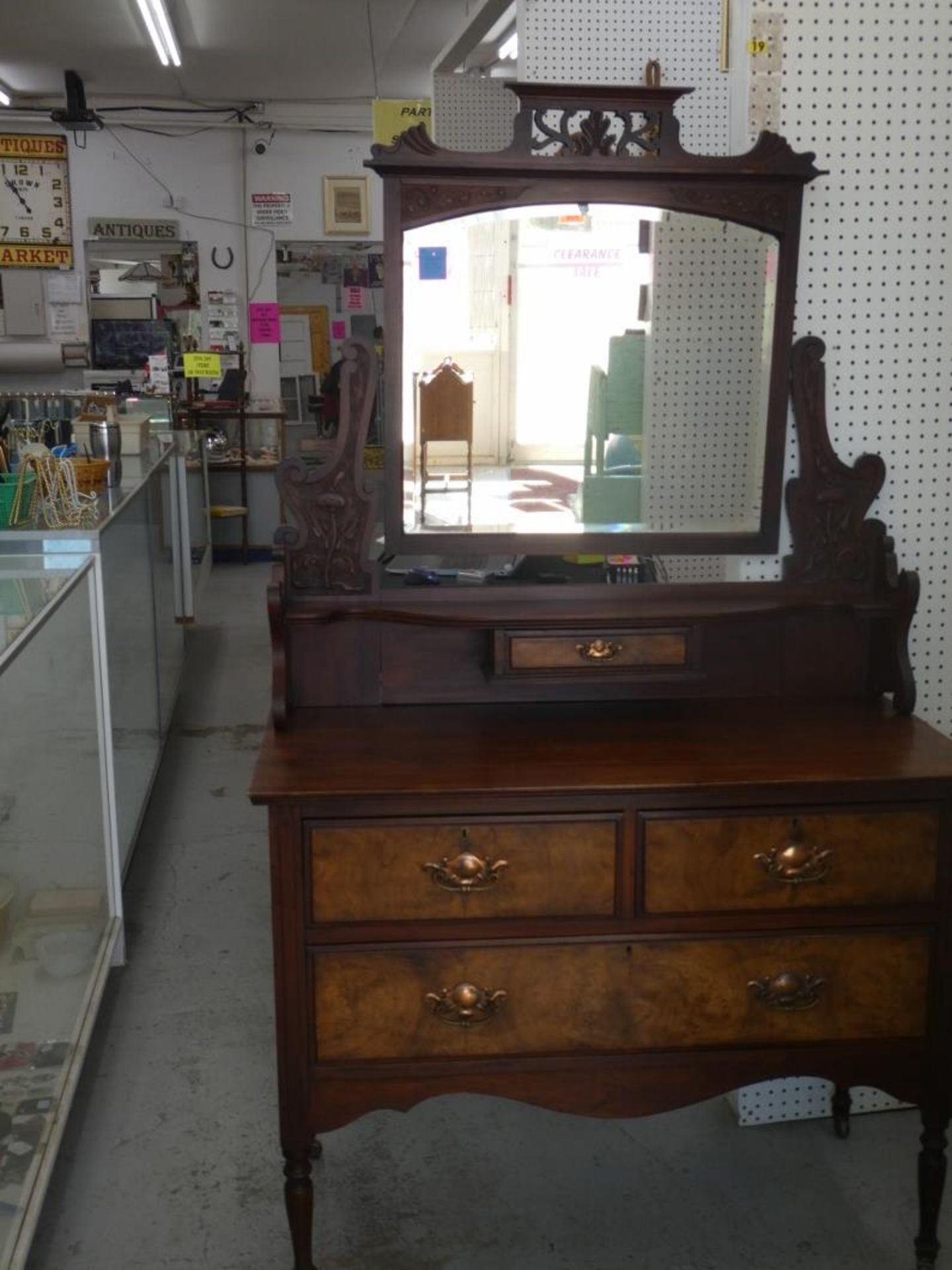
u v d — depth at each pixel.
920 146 2.16
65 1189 2.22
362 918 1.80
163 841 3.84
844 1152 2.34
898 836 1.86
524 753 1.92
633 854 1.82
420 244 2.04
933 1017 1.92
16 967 1.94
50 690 2.27
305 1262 1.89
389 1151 2.35
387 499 2.13
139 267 9.50
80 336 9.48
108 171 9.34
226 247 9.57
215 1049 2.69
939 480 2.30
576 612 2.10
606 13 3.34
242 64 8.20
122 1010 2.85
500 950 1.83
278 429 8.84
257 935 3.23
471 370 2.09
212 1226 2.13
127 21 7.11
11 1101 1.83
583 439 2.15
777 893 1.85
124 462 4.50
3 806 1.87
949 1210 2.18
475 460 2.12
